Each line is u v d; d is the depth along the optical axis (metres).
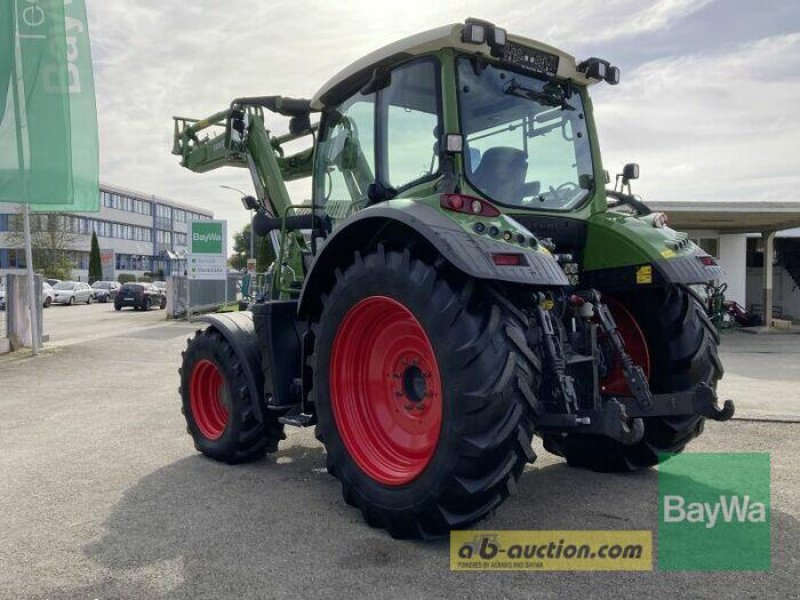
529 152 4.14
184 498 4.25
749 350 14.59
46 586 3.02
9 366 11.09
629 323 4.53
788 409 7.16
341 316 3.80
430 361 3.58
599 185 4.54
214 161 7.38
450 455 3.19
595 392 3.65
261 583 3.03
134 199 81.12
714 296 12.59
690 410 3.77
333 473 3.97
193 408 5.39
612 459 4.68
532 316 3.55
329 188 4.88
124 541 3.54
